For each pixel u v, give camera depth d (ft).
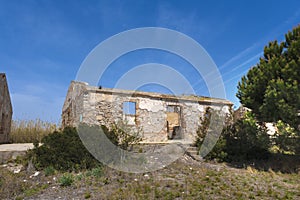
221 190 17.04
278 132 28.09
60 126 45.93
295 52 24.95
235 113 40.57
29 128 41.93
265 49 29.09
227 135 33.14
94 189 16.97
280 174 23.57
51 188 17.71
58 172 21.57
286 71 24.40
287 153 32.09
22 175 20.57
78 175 20.25
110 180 19.27
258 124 30.48
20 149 25.95
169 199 14.66
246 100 29.17
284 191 17.42
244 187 18.20
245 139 31.35
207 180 19.89
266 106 25.30
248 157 30.71
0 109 35.73
